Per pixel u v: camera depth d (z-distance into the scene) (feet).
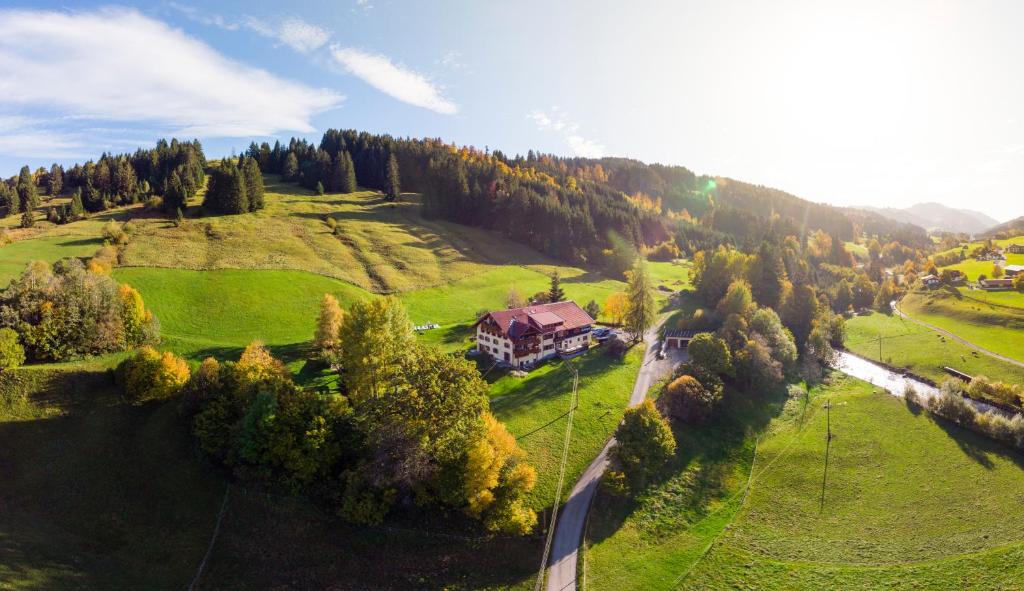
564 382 274.77
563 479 200.64
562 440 223.71
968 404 286.05
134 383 186.91
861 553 188.03
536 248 612.29
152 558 143.33
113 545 143.84
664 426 211.41
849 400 313.94
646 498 201.67
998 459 251.39
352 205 634.84
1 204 558.97
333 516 164.25
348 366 216.74
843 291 543.39
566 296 455.22
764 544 189.98
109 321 225.97
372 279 420.77
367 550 156.04
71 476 159.02
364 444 178.29
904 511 214.28
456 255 518.37
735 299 383.65
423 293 412.36
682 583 166.30
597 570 164.25
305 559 150.10
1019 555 183.93
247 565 146.00
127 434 176.35
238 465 168.55
